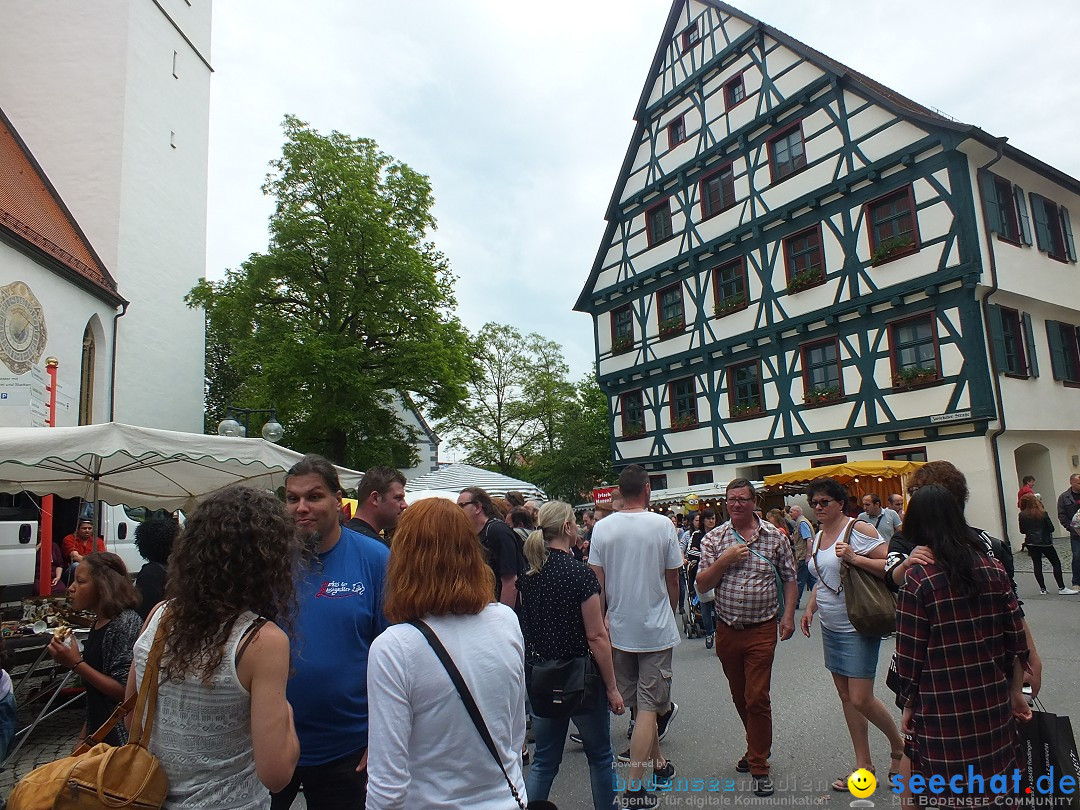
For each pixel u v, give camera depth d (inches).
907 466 558.9
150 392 840.9
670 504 687.7
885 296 655.1
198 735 70.7
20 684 233.0
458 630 78.4
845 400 692.7
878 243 673.0
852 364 689.0
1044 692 214.4
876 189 669.9
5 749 157.8
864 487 624.1
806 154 732.0
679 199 887.1
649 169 933.2
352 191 836.0
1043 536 408.5
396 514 143.5
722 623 172.2
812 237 731.4
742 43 797.9
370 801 71.7
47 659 293.7
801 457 741.3
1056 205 710.5
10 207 633.0
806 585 454.9
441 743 75.0
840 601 157.3
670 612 165.9
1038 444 652.1
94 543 434.6
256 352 800.3
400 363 851.4
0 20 810.2
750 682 165.3
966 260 597.3
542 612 138.3
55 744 226.1
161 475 322.0
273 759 69.9
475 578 80.2
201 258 965.8
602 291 995.3
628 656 167.8
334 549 116.0
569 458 1336.1
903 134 647.1
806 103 730.8
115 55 810.8
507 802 76.4
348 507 311.0
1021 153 637.3
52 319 586.9
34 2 813.9
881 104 658.8
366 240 836.0
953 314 612.7
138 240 823.7
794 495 712.4
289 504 113.2
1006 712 104.0
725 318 821.9
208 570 72.9
